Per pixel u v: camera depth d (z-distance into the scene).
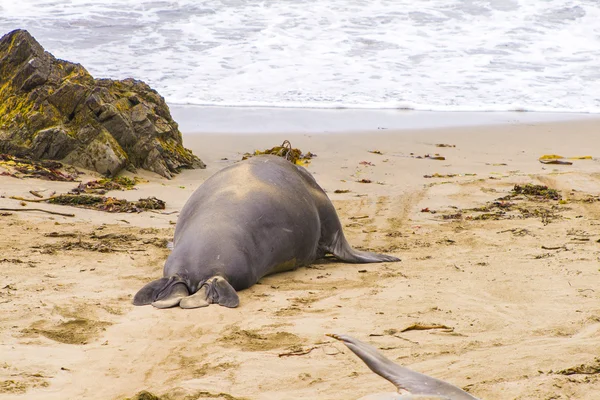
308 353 19.72
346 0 102.44
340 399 16.84
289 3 101.12
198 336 21.30
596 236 34.62
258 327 22.00
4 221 36.00
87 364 18.91
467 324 22.31
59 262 29.45
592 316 22.67
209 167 53.72
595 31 93.31
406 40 90.25
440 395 14.77
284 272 29.86
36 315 22.48
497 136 62.72
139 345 20.44
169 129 53.03
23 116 50.16
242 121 65.94
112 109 50.22
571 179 48.97
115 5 99.88
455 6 100.88
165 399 16.72
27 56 54.00
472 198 44.72
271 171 31.00
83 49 84.12
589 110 72.25
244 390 17.36
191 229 27.53
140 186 47.06
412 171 52.09
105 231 35.59
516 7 100.38
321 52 86.25
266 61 83.38
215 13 97.31
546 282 26.62
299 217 29.88
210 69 80.62
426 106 72.69
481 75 81.25
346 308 24.11
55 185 44.28
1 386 17.03
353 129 64.19
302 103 72.44
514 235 35.47
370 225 39.09
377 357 16.36
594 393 16.97
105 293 25.45
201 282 25.56
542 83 79.50
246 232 27.52
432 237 36.06
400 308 24.00
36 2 100.25
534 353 19.58
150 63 81.31
